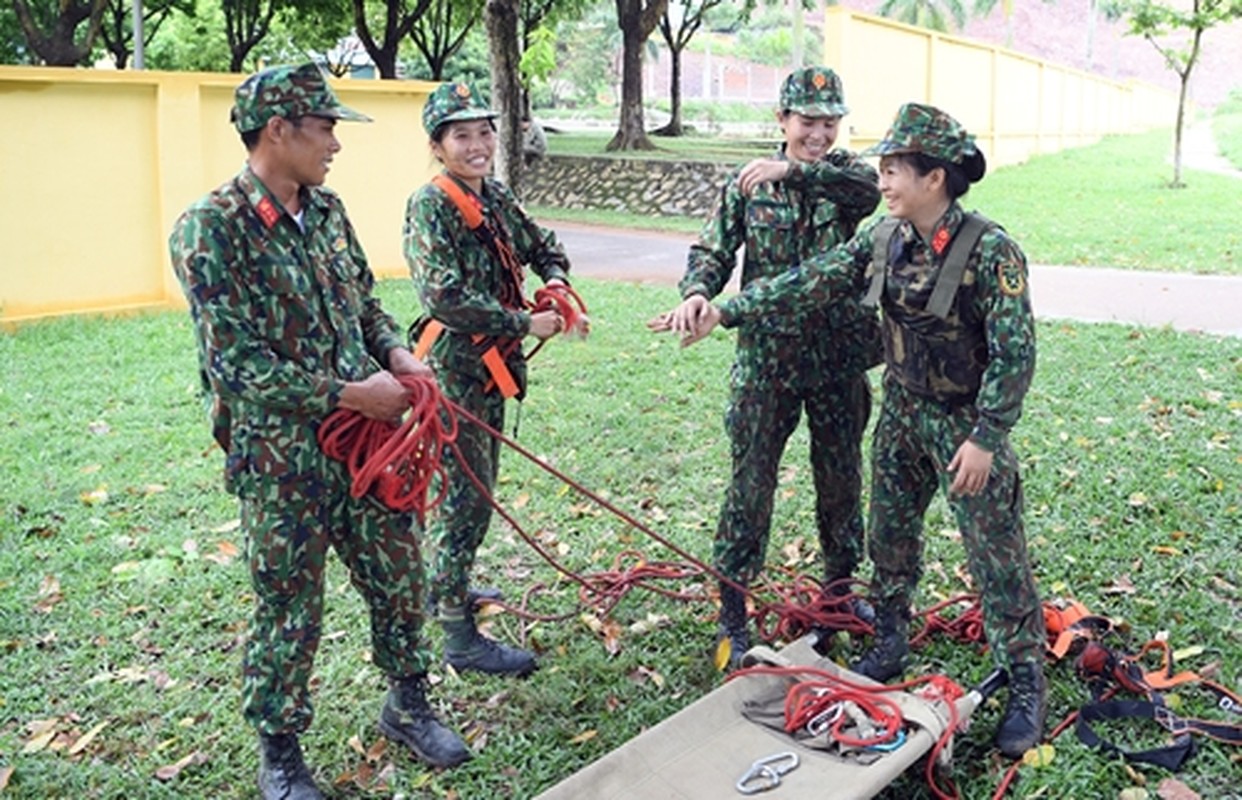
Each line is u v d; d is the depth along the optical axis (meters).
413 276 3.72
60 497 5.69
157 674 4.02
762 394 3.88
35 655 4.17
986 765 3.30
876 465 3.67
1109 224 14.41
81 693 3.92
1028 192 18.27
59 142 9.73
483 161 3.77
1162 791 3.11
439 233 3.70
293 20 27.95
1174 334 8.25
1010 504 3.33
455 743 3.47
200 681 3.99
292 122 2.91
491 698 3.84
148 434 6.73
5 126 9.44
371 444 3.11
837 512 4.16
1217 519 4.94
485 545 5.07
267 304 2.95
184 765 3.50
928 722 3.14
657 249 14.49
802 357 3.85
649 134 32.88
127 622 4.41
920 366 3.38
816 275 3.56
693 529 5.19
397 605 3.34
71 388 7.69
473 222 3.78
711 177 18.97
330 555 4.90
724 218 3.92
